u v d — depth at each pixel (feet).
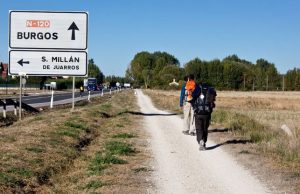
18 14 82.48
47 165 34.24
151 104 152.76
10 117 81.00
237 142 52.19
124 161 38.58
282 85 481.87
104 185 30.32
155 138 55.62
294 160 39.93
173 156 42.73
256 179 33.17
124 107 120.47
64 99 171.22
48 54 83.30
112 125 68.85
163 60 542.16
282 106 157.79
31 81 388.57
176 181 32.37
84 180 31.89
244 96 266.77
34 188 28.76
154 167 37.11
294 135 54.54
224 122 74.64
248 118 79.25
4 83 357.20
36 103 135.23
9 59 82.43
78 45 83.71
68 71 83.87
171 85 431.02
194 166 38.04
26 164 33.09
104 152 42.80
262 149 45.96
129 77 602.44
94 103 150.41
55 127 54.60
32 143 41.39
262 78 488.44
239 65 478.59
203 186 31.01
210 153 44.78
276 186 30.99
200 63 477.77
